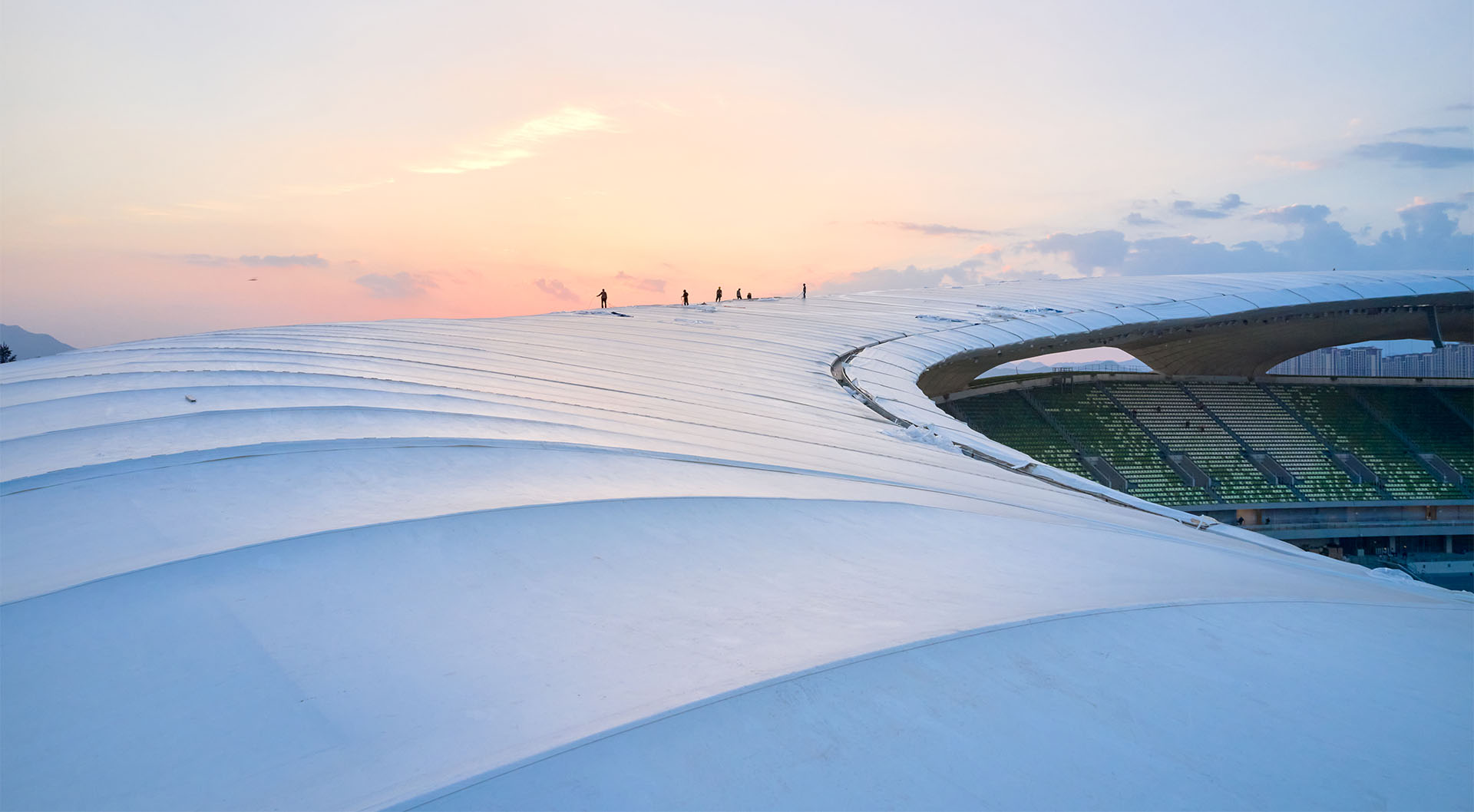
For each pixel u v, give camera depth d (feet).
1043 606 27.27
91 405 47.60
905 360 136.36
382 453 37.81
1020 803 17.57
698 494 36.19
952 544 35.68
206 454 35.53
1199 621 27.58
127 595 22.93
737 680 20.35
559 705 19.42
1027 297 224.74
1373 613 31.35
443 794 15.62
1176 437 221.66
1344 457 218.79
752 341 142.51
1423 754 21.25
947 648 23.04
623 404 64.69
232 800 16.05
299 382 56.03
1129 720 21.21
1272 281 227.40
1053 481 66.85
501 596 25.08
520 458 39.68
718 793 16.69
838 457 54.75
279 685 19.89
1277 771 19.88
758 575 28.99
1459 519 203.82
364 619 23.06
